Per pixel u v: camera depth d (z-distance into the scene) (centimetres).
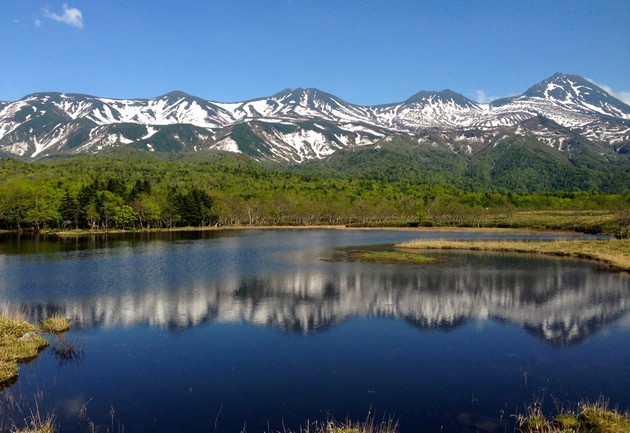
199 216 18075
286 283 5525
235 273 6288
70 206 14938
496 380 2538
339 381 2539
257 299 4638
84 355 2962
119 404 2250
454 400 2280
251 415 2131
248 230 17000
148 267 6838
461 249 9356
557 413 2112
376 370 2703
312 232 15838
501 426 1998
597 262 7312
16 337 3184
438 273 6281
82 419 2088
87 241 11494
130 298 4669
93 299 4609
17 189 14850
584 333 3459
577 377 2578
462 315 3997
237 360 2880
